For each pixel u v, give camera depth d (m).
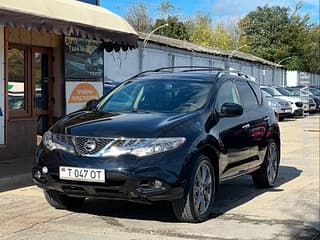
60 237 4.77
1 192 6.77
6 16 7.25
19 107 9.55
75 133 5.15
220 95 6.20
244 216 5.72
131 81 6.54
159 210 5.89
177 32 55.94
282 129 18.59
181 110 5.77
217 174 5.73
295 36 61.16
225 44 60.75
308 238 4.91
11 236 4.79
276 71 43.31
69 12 8.91
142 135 4.98
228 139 5.93
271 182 7.46
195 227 5.19
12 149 9.00
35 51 9.92
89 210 5.86
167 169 4.92
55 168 5.13
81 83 10.84
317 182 8.02
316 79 57.28
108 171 4.89
